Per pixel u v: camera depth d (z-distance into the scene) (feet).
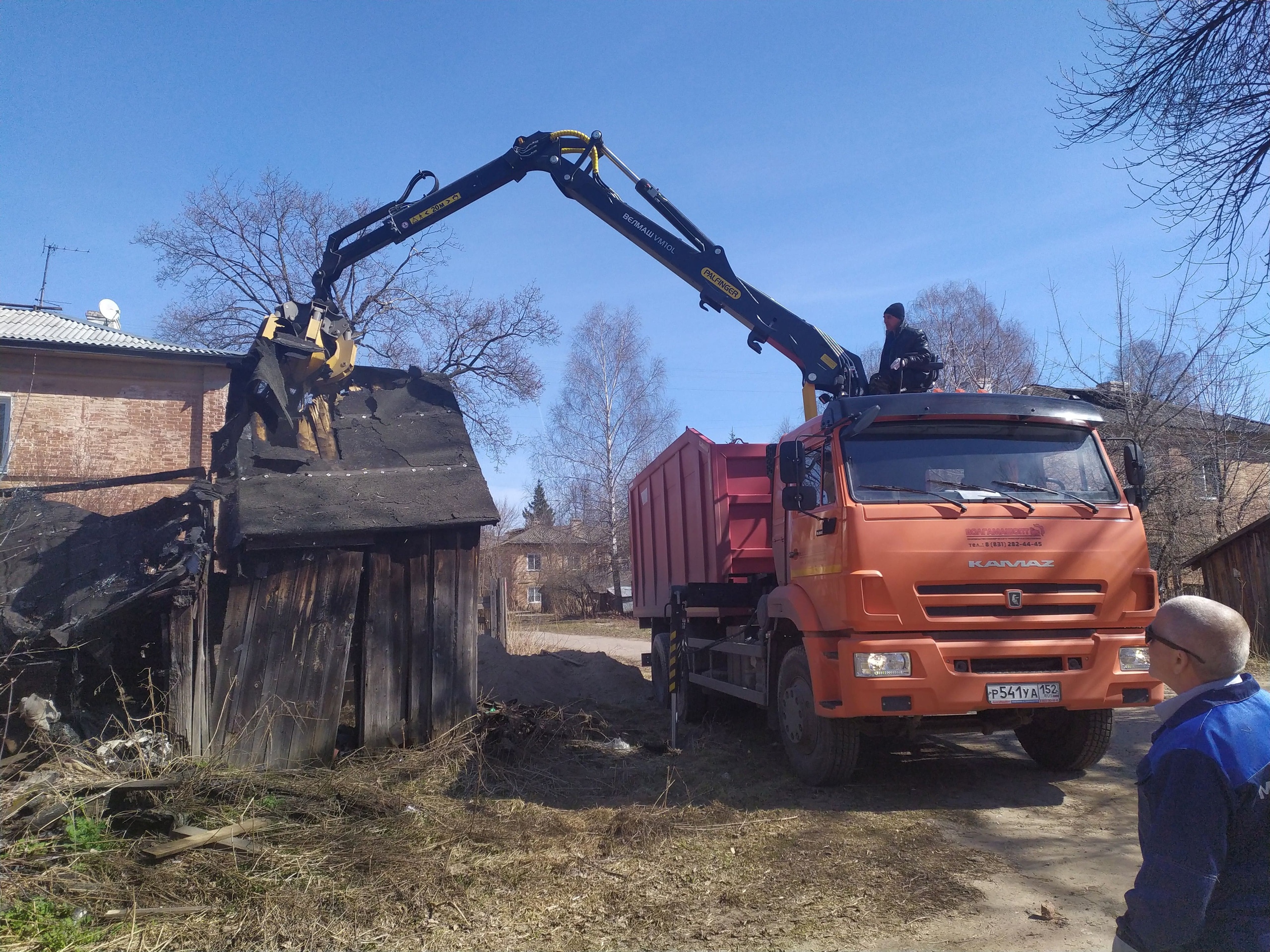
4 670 20.63
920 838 17.13
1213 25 24.91
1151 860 6.70
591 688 38.70
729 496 28.09
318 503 24.47
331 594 23.82
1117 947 7.14
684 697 30.78
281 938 13.12
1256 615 45.96
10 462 49.39
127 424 52.44
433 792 20.83
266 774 21.01
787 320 29.89
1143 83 26.48
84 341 52.80
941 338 80.23
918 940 12.81
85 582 23.17
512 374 102.42
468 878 15.24
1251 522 56.80
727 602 27.45
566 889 14.84
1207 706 6.95
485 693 32.22
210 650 22.80
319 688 23.03
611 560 128.16
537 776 22.20
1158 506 51.90
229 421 28.40
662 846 16.79
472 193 31.17
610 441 126.82
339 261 30.73
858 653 18.33
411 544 25.21
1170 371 54.03
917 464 20.15
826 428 20.81
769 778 22.12
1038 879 14.99
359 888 14.73
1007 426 20.88
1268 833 6.61
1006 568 18.75
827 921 13.48
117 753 19.69
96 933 13.05
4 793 16.69
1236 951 6.47
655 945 12.82
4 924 13.08
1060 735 22.02
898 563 18.60
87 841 15.88
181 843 15.75
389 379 30.68
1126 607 19.27
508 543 176.96
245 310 97.91
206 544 23.18
